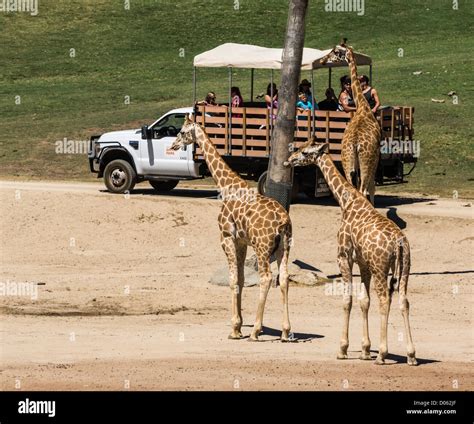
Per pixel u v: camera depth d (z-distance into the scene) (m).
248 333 14.64
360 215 12.62
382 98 40.47
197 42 54.50
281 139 19.06
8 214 24.33
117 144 26.70
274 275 18.44
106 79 49.38
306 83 25.05
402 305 12.46
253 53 24.95
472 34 55.31
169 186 28.20
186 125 14.95
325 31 55.72
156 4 59.22
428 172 31.11
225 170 14.48
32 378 11.85
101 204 24.89
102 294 17.61
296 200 25.77
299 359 12.93
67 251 22.42
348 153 20.30
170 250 22.61
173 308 16.56
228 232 14.19
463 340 14.28
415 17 57.84
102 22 57.22
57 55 53.22
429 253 21.84
